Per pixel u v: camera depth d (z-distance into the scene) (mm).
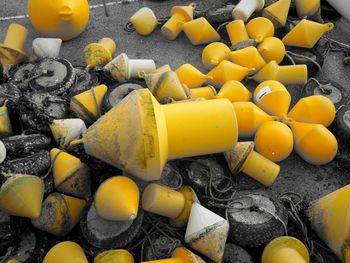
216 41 4574
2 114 3414
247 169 3400
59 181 3098
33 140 3254
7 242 2949
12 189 2791
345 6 4551
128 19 4887
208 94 3791
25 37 4430
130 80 3875
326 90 3969
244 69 4008
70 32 4441
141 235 3066
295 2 4715
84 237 2934
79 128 3350
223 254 2941
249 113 3531
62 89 3775
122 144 2771
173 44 4637
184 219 3059
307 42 4297
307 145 3480
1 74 4043
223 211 3104
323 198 3127
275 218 3006
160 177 3217
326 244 3102
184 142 2943
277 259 2793
